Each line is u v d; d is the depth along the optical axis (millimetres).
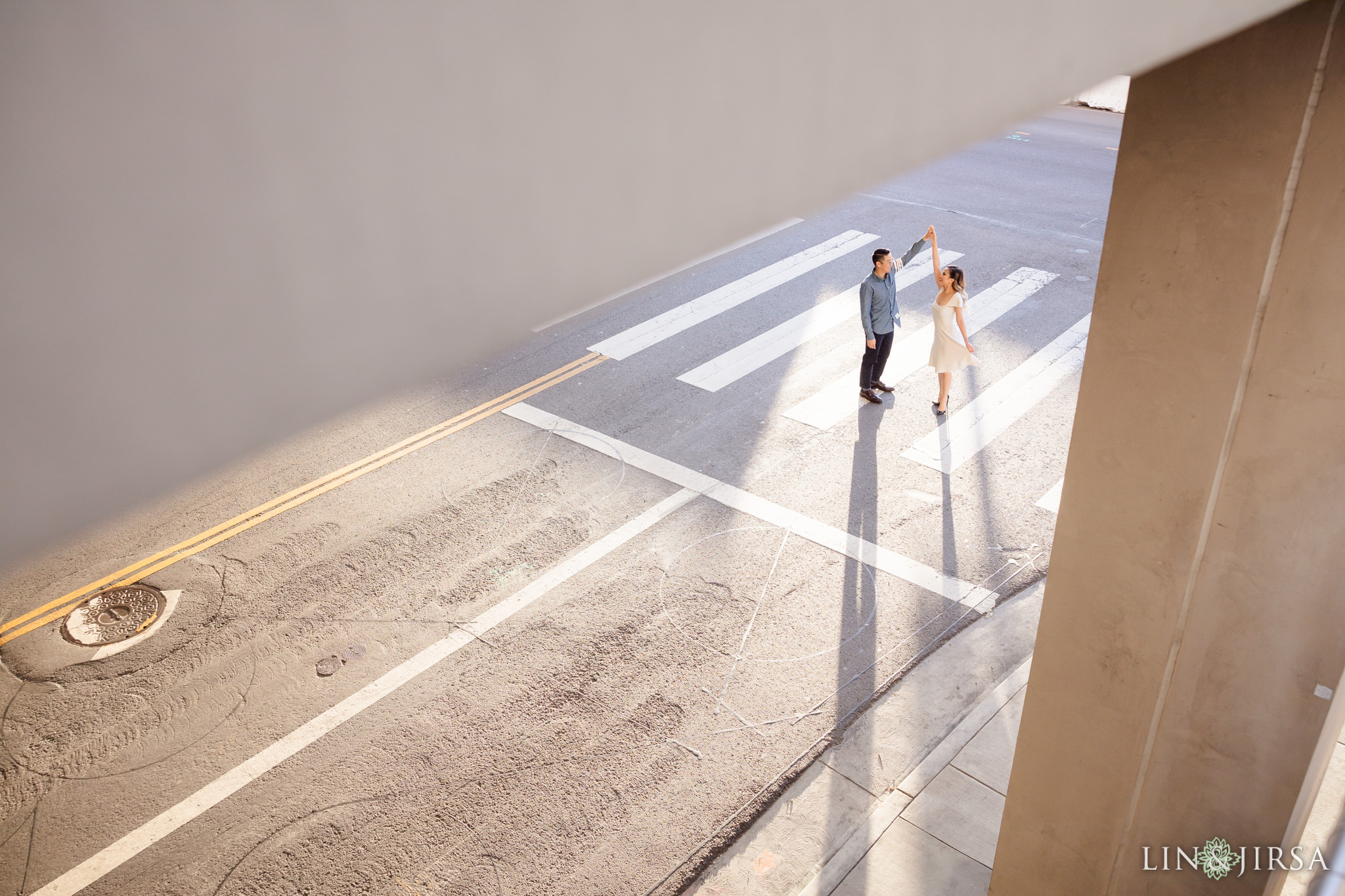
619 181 520
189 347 328
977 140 895
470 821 6152
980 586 8023
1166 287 3197
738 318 13164
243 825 6180
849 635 7531
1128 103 3070
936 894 5527
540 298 495
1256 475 3227
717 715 6852
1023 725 4297
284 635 7738
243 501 9445
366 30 357
